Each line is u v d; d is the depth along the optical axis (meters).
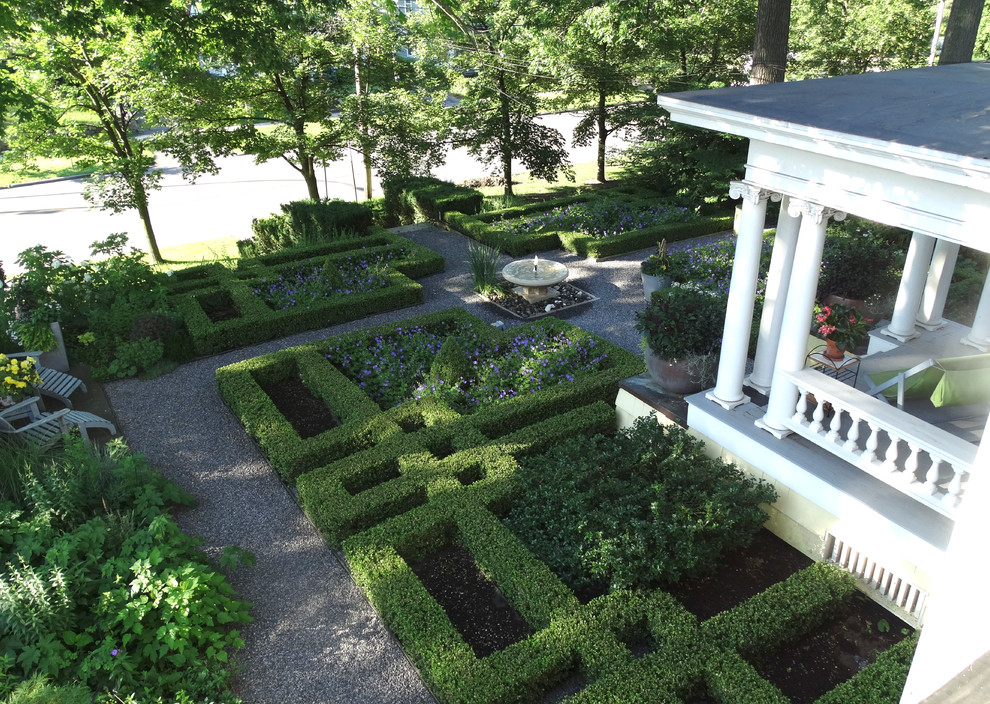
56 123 13.90
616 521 5.99
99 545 5.88
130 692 4.95
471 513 6.47
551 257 14.12
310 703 5.09
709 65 18.86
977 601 3.72
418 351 9.73
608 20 15.98
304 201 16.23
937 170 4.12
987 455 3.51
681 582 6.04
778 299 6.74
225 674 5.14
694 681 4.86
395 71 18.62
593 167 25.52
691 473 6.41
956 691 2.55
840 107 5.23
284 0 13.04
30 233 19.11
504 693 4.82
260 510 7.16
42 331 9.39
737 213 14.62
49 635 5.11
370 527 6.69
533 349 9.52
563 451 7.09
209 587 5.79
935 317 8.36
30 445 7.25
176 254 17.36
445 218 16.44
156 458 7.98
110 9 11.44
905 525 5.31
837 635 5.53
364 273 12.69
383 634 5.68
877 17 18.52
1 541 6.00
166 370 9.85
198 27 12.58
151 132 26.17
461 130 20.05
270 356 9.62
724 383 6.81
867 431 6.29
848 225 12.55
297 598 6.05
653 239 14.38
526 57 18.59
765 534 6.59
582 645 5.11
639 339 10.34
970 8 12.14
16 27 10.84
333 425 8.58
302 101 18.11
